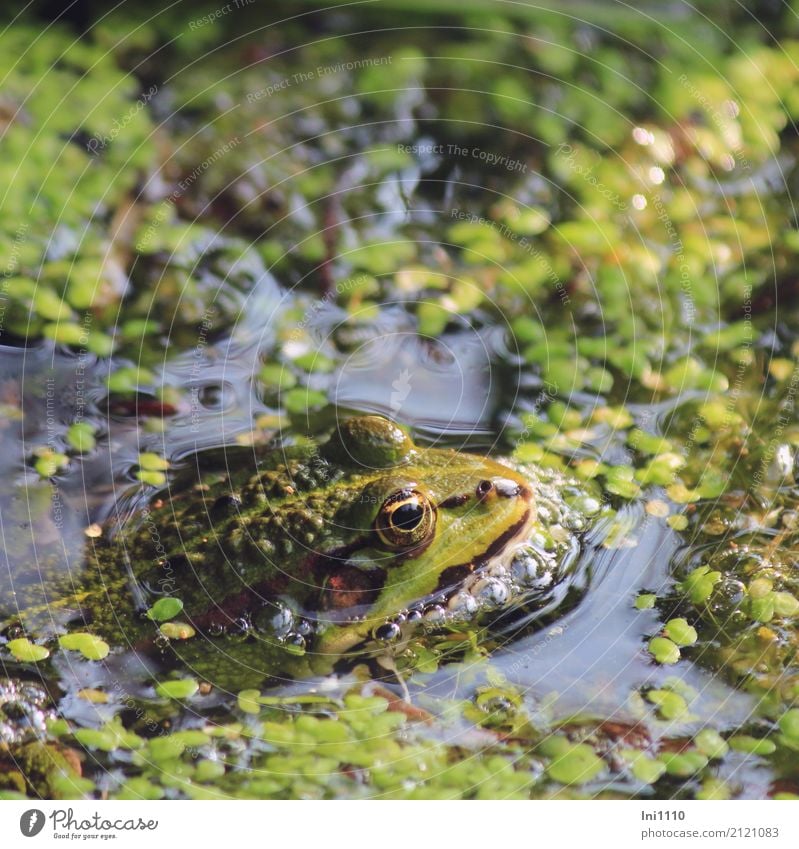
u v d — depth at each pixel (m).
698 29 6.36
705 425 4.51
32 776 3.18
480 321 4.99
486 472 3.77
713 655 3.60
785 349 4.90
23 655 3.48
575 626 3.70
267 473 3.81
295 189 5.45
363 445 3.73
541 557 3.87
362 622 3.63
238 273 5.12
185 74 5.90
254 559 3.60
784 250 5.32
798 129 5.98
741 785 3.19
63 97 5.65
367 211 5.43
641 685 3.49
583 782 3.17
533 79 6.03
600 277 5.11
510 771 3.19
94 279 4.97
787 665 3.56
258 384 4.67
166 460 4.29
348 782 3.15
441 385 4.70
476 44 6.18
